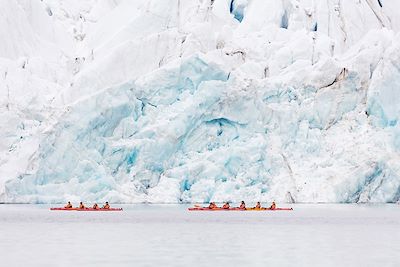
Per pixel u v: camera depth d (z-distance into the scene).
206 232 130.75
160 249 100.06
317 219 168.50
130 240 114.00
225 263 85.00
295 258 89.69
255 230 136.00
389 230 135.38
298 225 149.00
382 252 96.19
